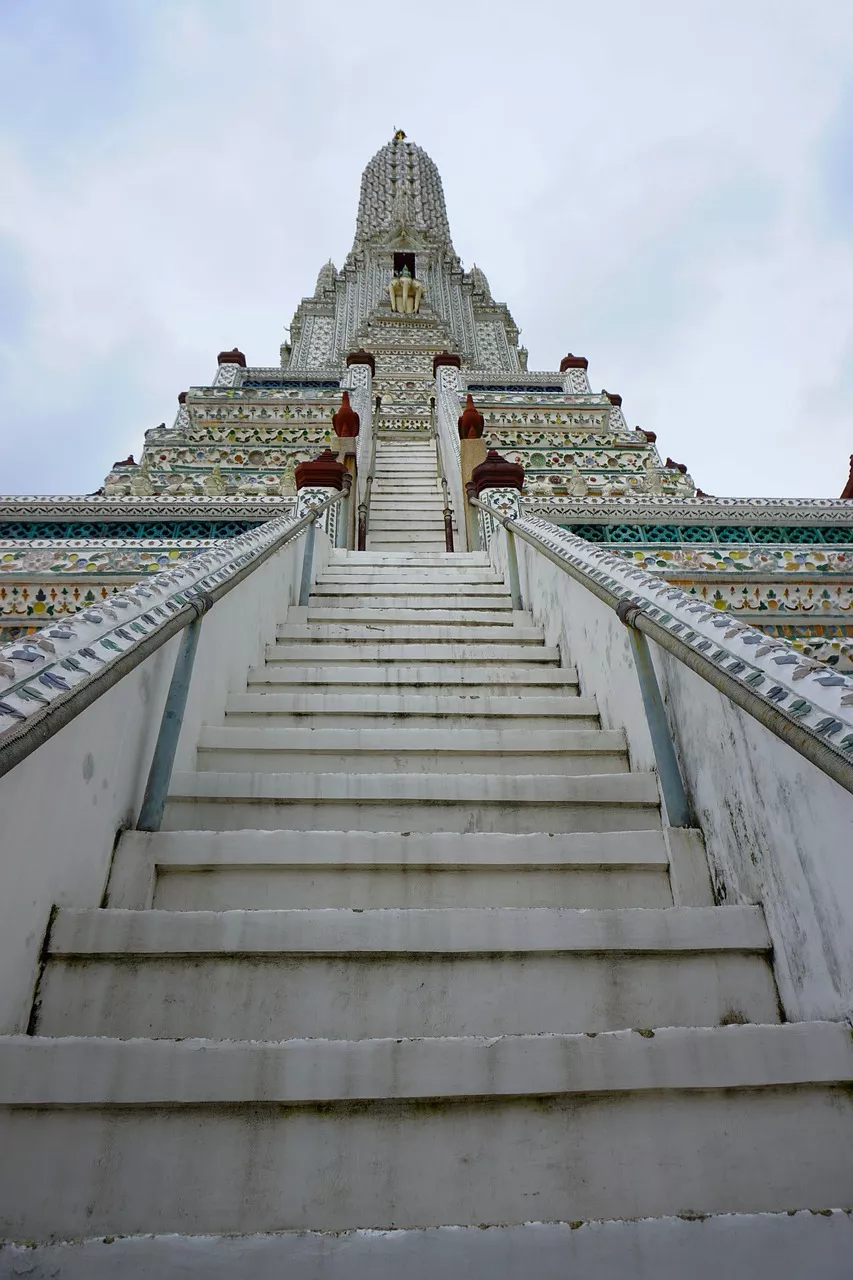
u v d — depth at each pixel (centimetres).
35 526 552
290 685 339
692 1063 128
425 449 1205
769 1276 101
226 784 226
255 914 159
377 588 505
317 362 1928
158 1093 120
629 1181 118
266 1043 126
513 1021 153
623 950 161
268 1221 112
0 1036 124
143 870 185
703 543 563
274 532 391
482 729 295
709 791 203
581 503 573
